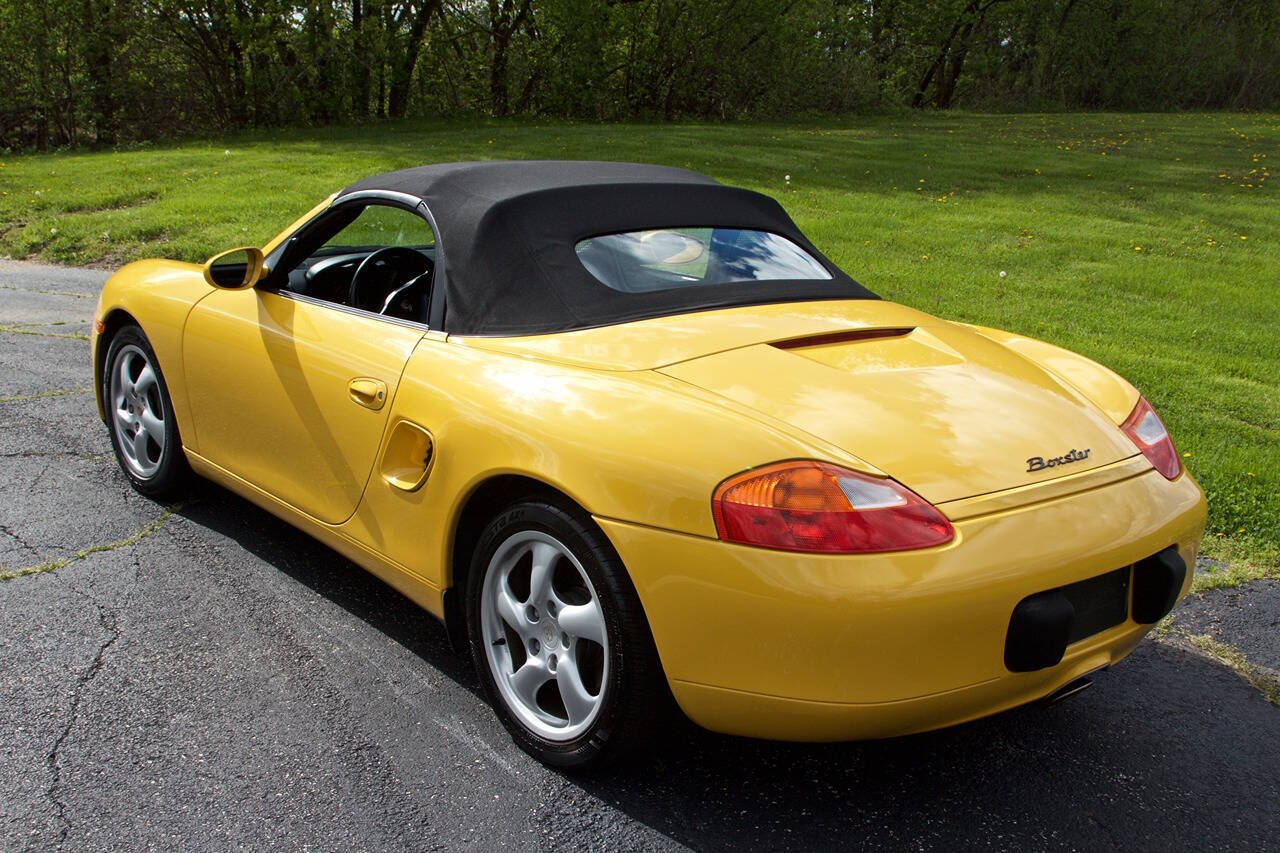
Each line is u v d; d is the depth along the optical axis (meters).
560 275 2.64
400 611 3.18
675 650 2.07
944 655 1.95
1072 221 12.68
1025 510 2.07
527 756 2.45
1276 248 11.57
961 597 1.93
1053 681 2.14
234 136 23.78
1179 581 2.26
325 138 21.70
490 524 2.44
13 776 2.31
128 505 3.91
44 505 3.88
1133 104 45.00
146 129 25.78
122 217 11.30
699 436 2.08
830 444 2.06
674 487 2.04
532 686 2.43
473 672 2.84
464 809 2.24
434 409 2.54
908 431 2.15
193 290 3.57
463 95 30.83
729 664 2.01
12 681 2.69
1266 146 23.52
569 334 2.51
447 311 2.71
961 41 44.72
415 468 2.64
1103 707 2.80
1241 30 44.69
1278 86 43.50
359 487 2.84
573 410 2.25
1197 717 2.76
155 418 3.83
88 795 2.25
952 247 10.70
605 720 2.24
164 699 2.64
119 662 2.81
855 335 2.61
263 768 2.36
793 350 2.47
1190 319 7.95
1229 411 5.49
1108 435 2.41
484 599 2.49
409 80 29.47
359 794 2.28
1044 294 8.67
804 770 2.44
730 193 3.21
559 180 2.97
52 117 24.34
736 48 30.67
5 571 3.33
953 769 2.47
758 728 2.06
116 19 24.28
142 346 3.76
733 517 1.97
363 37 27.39
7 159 19.42
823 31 35.00
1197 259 10.72
